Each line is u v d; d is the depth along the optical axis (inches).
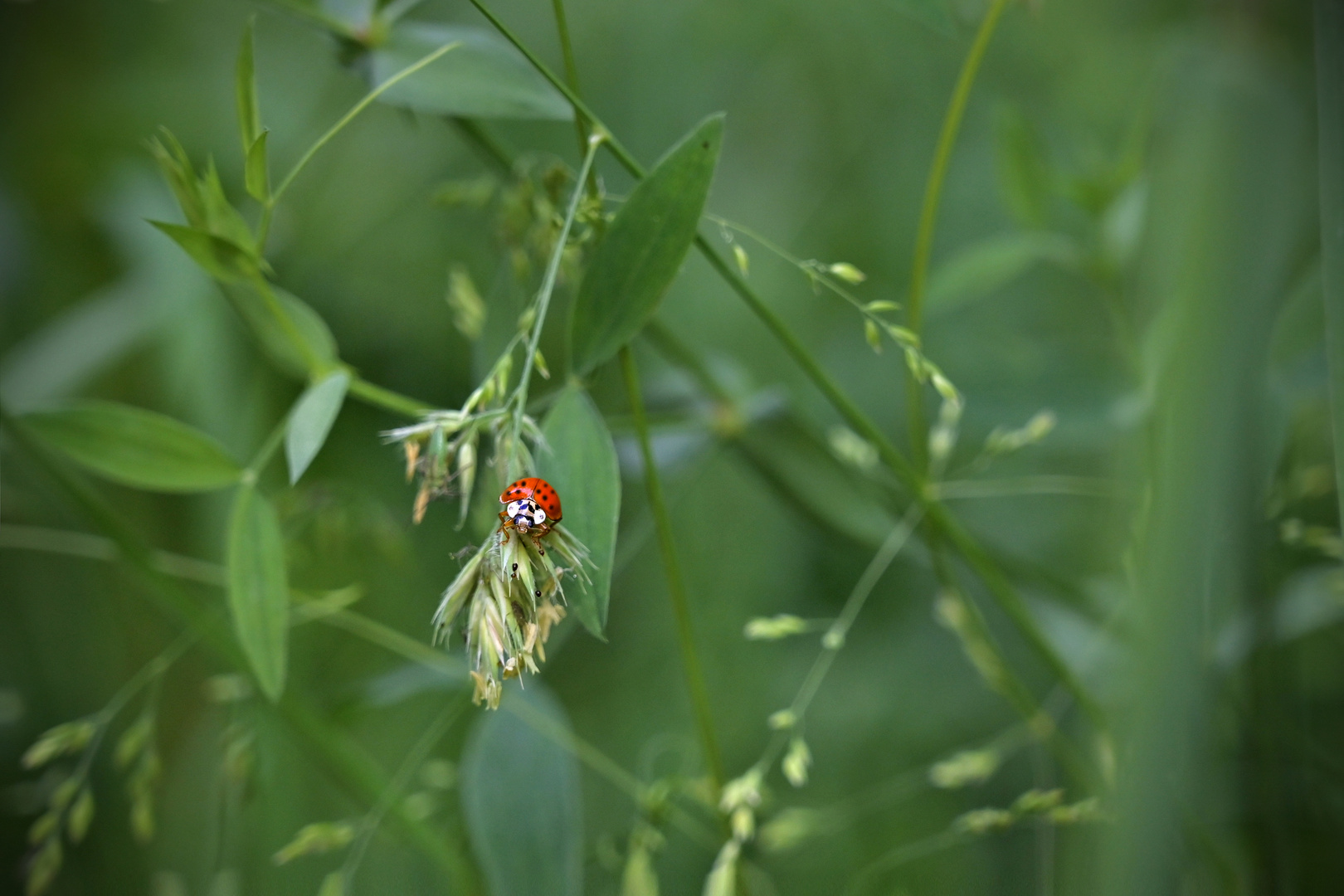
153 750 14.8
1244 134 13.2
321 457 19.5
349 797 15.6
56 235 20.7
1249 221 13.3
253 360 17.9
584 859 16.0
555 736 14.5
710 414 15.8
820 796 17.9
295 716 15.1
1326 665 14.6
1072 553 18.6
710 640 19.6
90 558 17.7
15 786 16.9
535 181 14.2
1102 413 15.7
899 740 18.4
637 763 18.4
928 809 17.1
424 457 12.8
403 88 13.9
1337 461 13.2
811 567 20.1
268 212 13.3
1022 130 15.7
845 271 13.4
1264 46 13.3
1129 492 14.9
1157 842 13.4
